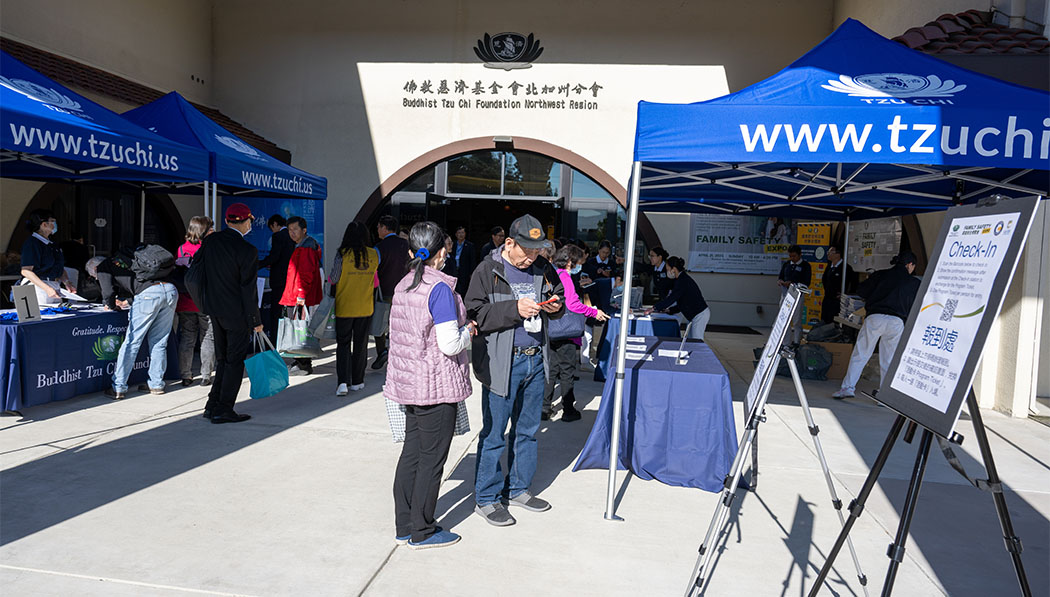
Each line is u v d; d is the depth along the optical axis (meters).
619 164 11.88
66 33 9.03
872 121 3.87
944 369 2.64
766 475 4.86
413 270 3.48
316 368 8.10
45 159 6.98
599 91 11.85
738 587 3.29
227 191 9.52
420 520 3.54
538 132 11.97
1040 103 3.98
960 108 3.84
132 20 10.30
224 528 3.73
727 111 4.00
